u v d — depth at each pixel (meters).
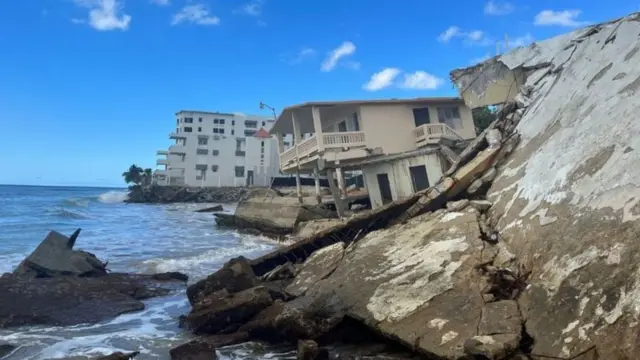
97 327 9.68
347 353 7.54
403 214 12.35
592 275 5.94
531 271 7.21
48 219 36.78
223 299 9.46
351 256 10.31
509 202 9.63
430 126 23.02
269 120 93.44
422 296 7.68
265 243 23.64
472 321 6.62
